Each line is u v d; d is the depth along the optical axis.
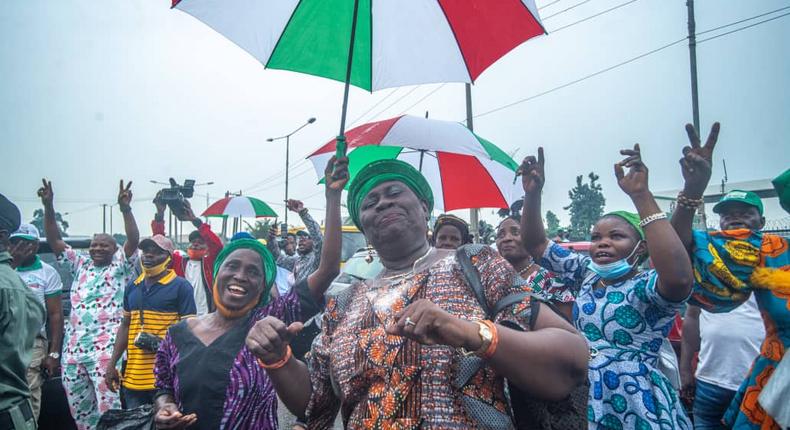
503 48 2.35
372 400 1.46
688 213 2.45
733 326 3.65
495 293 1.49
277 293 5.19
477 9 2.29
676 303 2.52
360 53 2.55
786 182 2.63
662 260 2.28
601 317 2.89
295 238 9.94
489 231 9.99
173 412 2.28
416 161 4.42
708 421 3.76
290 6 2.55
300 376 1.72
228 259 2.62
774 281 2.38
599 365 2.80
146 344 4.26
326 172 2.51
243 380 2.39
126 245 5.03
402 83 2.57
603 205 35.09
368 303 1.63
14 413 2.65
